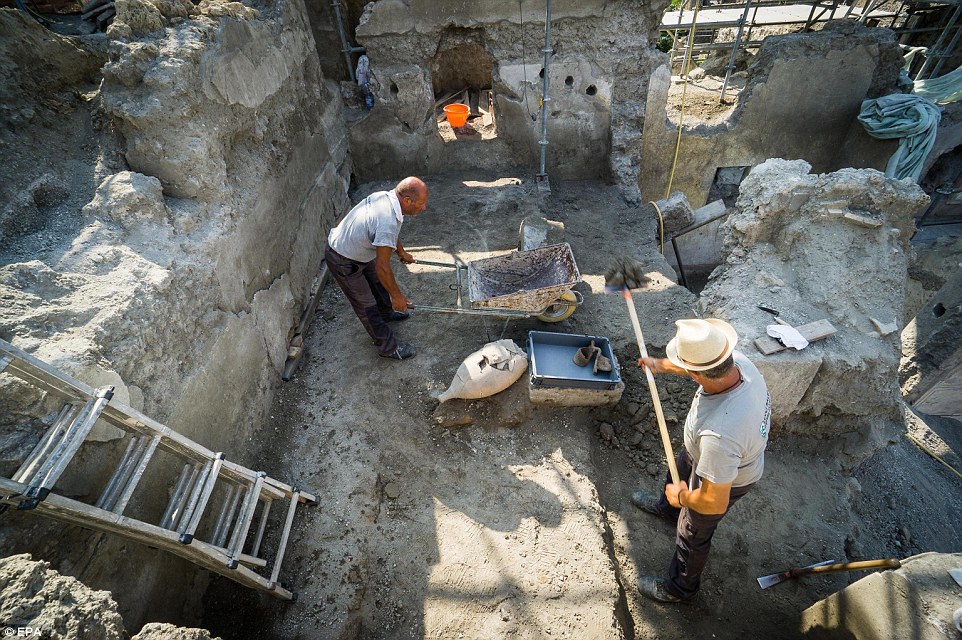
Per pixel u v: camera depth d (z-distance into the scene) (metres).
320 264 5.62
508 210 6.47
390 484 3.75
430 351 4.74
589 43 6.48
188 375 3.17
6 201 2.95
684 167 8.45
